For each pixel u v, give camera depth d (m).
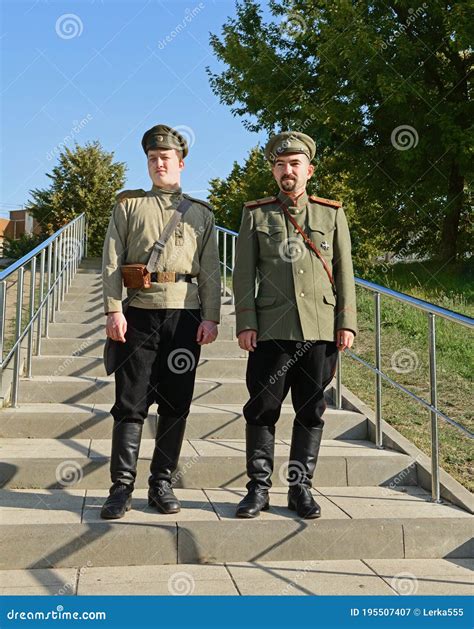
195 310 3.21
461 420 4.79
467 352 6.52
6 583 2.55
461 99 11.20
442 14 10.34
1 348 4.15
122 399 3.08
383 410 4.96
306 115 12.09
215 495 3.37
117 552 2.76
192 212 3.28
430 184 12.12
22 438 3.91
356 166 12.58
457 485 3.44
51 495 3.26
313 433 3.20
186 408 3.17
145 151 3.34
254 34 13.66
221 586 2.57
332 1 11.05
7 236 21.53
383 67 10.69
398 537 2.94
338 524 2.94
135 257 3.19
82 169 23.33
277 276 3.23
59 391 4.40
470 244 13.36
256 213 3.35
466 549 2.97
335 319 3.29
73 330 5.72
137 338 3.10
